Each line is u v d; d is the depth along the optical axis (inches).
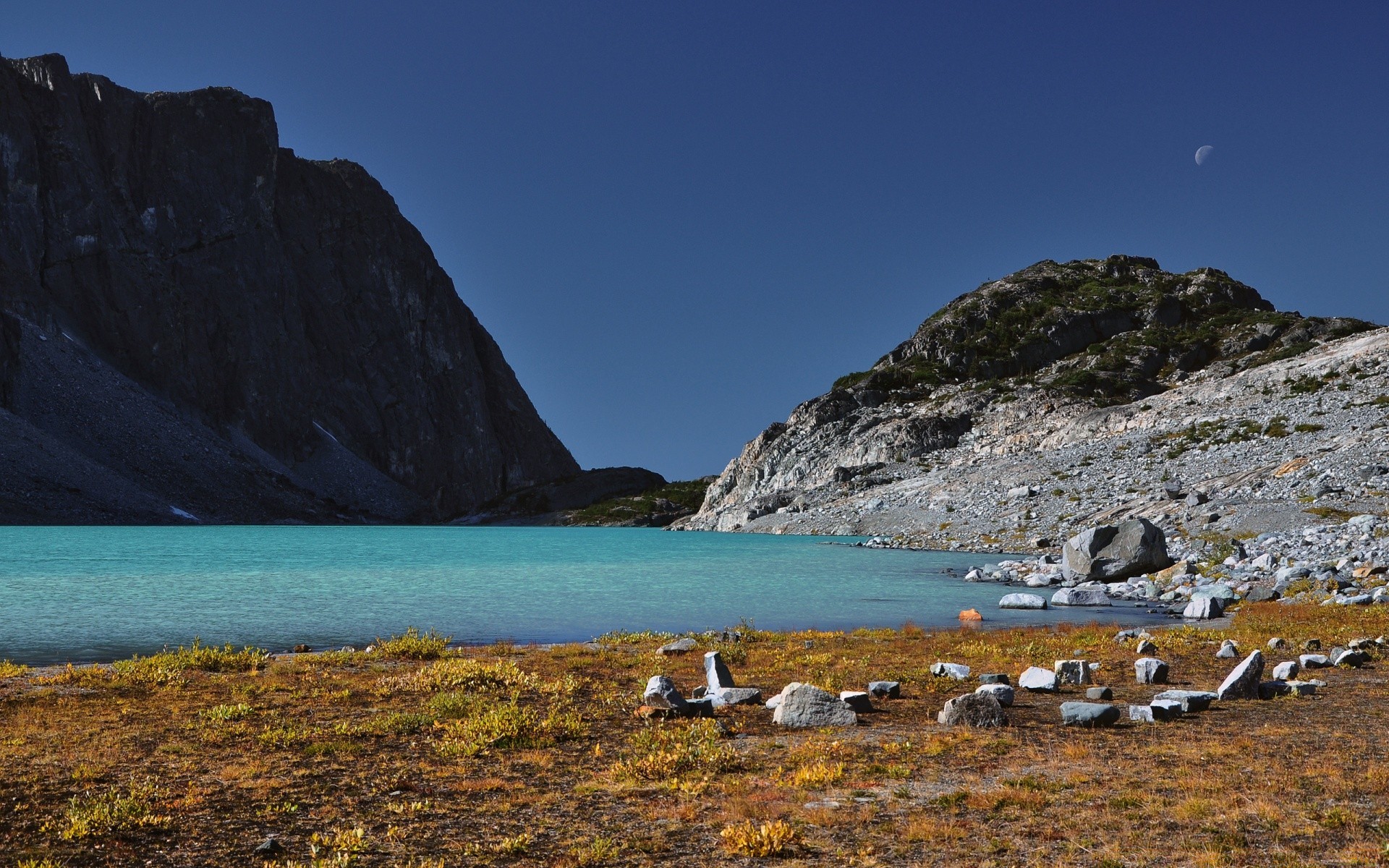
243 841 410.6
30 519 6584.6
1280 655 949.8
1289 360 4874.5
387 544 4239.7
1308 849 364.8
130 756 557.0
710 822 432.1
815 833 409.7
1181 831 391.5
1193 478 3309.5
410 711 701.9
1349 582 1566.2
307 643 1173.1
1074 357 7239.2
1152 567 2004.2
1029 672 776.3
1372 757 507.2
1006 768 507.5
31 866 370.3
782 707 649.0
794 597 1814.7
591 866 375.9
